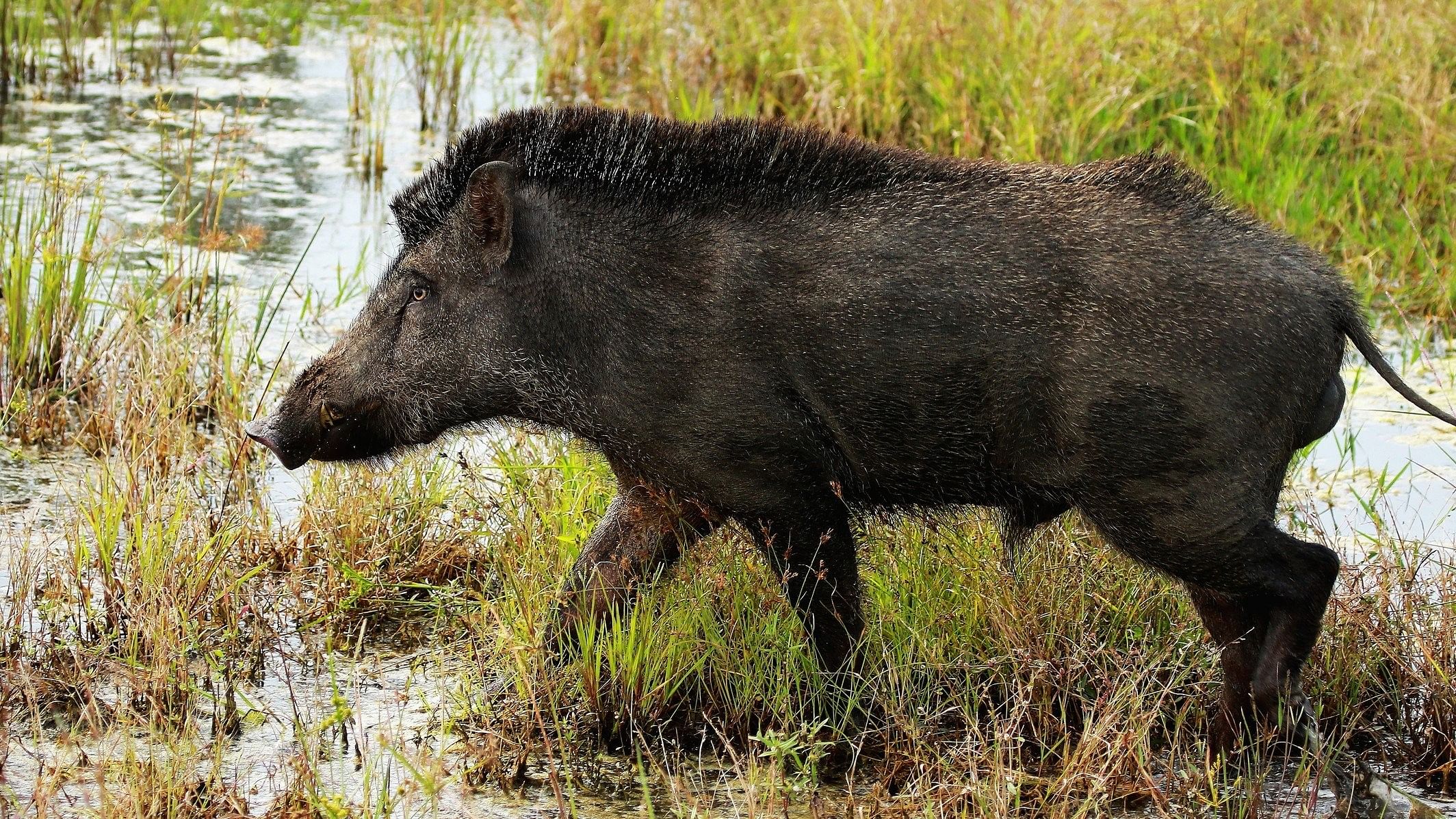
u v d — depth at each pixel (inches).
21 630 391.9
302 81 886.4
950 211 344.2
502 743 363.3
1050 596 390.0
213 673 390.6
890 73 709.9
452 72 877.2
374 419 374.9
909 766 354.6
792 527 359.3
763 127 356.2
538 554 415.8
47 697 378.9
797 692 374.0
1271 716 343.3
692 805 341.4
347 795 344.8
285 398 378.3
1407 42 711.1
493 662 388.8
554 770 337.1
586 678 371.9
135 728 366.0
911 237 342.3
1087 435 334.6
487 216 355.3
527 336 360.5
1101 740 338.6
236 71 897.5
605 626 382.6
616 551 391.9
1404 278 603.8
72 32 919.7
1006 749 343.6
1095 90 687.1
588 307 354.3
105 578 408.2
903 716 354.3
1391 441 518.6
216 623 407.8
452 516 459.5
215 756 348.5
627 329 350.9
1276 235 347.9
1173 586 399.2
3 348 539.8
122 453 460.1
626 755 368.5
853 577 369.7
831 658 373.1
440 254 364.5
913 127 712.4
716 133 357.4
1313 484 490.9
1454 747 362.6
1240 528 335.6
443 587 430.6
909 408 344.5
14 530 450.9
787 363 345.7
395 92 867.4
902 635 384.5
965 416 343.0
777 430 349.7
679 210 352.5
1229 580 340.2
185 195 612.1
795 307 343.6
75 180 627.2
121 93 844.6
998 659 368.5
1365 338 346.0
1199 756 361.7
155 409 487.5
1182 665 387.9
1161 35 727.1
